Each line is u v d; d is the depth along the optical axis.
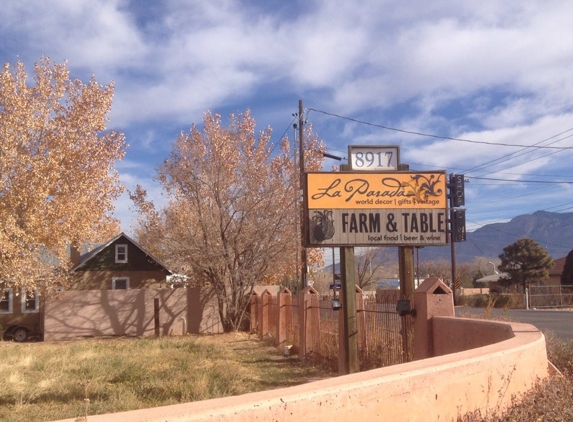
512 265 52.94
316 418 3.97
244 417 3.59
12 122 22.72
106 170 24.66
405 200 11.23
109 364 14.19
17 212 23.25
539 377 6.73
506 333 7.64
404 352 10.45
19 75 23.14
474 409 5.41
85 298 26.36
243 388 11.16
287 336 18.59
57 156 23.36
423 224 11.19
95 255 31.42
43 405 9.70
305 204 11.12
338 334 12.71
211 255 24.39
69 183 23.81
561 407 5.91
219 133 25.75
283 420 3.78
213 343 20.95
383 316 11.57
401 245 11.12
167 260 26.84
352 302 11.25
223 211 24.56
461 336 8.88
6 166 22.66
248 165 25.30
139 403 9.62
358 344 12.37
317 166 28.25
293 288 33.91
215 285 25.70
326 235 11.01
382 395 4.48
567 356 9.63
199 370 13.20
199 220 24.72
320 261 31.58
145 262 32.28
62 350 17.95
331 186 11.14
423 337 9.86
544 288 45.91
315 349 15.04
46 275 24.64
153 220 26.55
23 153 23.39
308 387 4.14
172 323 27.00
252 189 24.80
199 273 26.33
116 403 9.54
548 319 26.97
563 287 46.88
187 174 25.05
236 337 23.69
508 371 6.05
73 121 23.78
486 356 5.78
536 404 5.94
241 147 26.34
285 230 24.81
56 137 23.48
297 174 24.88
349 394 4.23
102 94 24.28
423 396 4.85
